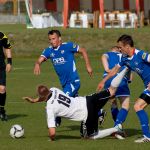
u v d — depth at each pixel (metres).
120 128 26.36
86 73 60.44
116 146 24.09
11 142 25.47
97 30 86.69
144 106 25.00
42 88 24.84
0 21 141.75
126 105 27.36
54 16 108.81
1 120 32.69
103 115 29.45
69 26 102.50
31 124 31.48
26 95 44.59
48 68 66.50
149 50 78.38
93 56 78.81
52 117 24.91
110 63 28.48
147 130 24.94
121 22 100.62
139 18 101.25
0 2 150.12
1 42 32.59
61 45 29.11
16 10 145.00
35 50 81.25
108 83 27.95
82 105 25.17
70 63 29.12
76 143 24.91
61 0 112.81
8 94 45.28
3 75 32.69
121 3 112.56
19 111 36.59
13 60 76.88
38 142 25.33
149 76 24.91
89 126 25.56
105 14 101.50
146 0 112.44
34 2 111.12
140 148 23.62
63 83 29.47
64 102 24.81
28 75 59.56
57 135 27.75
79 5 113.06
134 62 24.94
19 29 95.25
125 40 24.86
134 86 49.62
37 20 103.44
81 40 81.44
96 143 24.84
